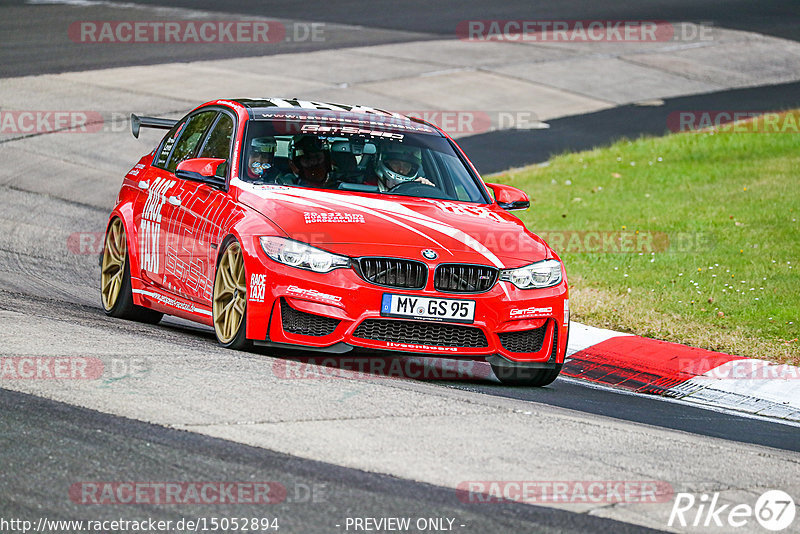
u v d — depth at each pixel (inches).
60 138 2347.4
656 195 2132.1
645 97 3299.7
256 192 1017.5
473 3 4753.9
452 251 957.8
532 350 990.4
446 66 3481.8
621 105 3181.6
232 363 898.7
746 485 716.0
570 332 1278.3
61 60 3110.2
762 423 979.3
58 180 2058.3
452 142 1178.6
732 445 842.2
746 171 2316.7
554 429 805.2
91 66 3070.9
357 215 981.8
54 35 3476.9
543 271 995.3
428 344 947.3
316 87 3024.1
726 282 1519.4
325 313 920.9
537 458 722.8
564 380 1102.4
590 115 3038.9
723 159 2449.6
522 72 3486.7
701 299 1433.3
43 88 2758.4
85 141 2348.7
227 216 1001.5
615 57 3799.2
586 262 1653.5
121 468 639.1
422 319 936.3
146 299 1143.6
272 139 1081.4
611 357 1192.2
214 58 3326.8
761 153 2491.4
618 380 1130.7
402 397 846.5
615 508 640.4
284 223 957.2
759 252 1678.2
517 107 3068.4
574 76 3489.2
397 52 3644.2
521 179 2305.6
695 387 1103.6
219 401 780.0
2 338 926.4
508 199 1135.0
